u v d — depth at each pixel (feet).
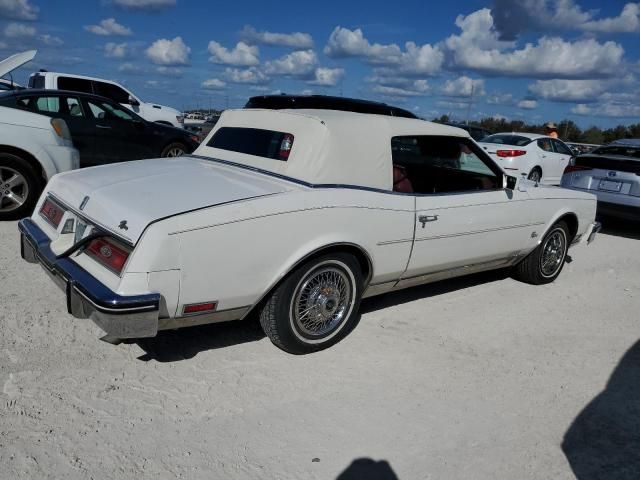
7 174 20.72
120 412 9.66
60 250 11.03
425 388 11.43
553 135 50.62
